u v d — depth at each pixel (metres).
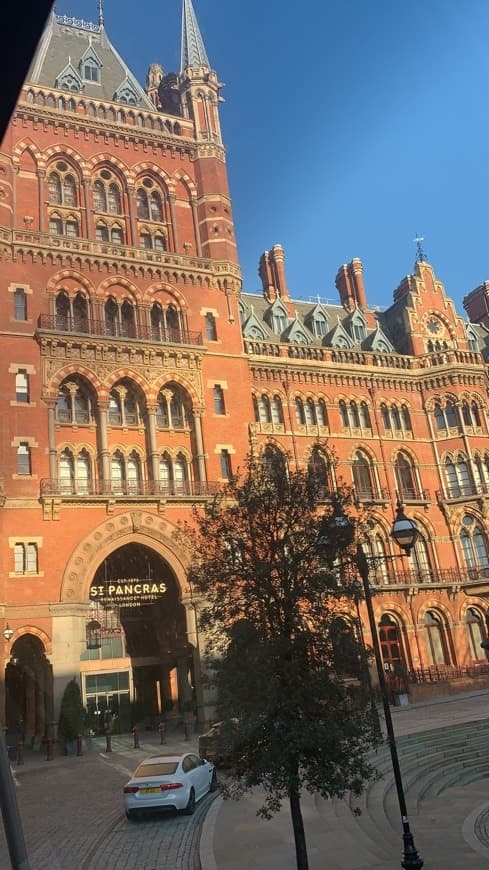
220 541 15.89
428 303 59.78
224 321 48.31
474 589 51.16
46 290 43.28
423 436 55.53
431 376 56.56
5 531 37.41
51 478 39.28
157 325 46.78
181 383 45.06
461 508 53.34
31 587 37.00
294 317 60.09
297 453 50.56
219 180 52.09
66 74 51.28
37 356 41.44
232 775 13.85
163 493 42.03
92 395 42.78
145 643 47.88
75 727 34.38
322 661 14.14
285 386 52.06
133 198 49.19
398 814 19.14
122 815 19.69
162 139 51.34
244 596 14.81
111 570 44.81
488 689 45.72
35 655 38.62
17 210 44.78
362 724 13.59
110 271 45.72
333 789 13.14
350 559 16.12
